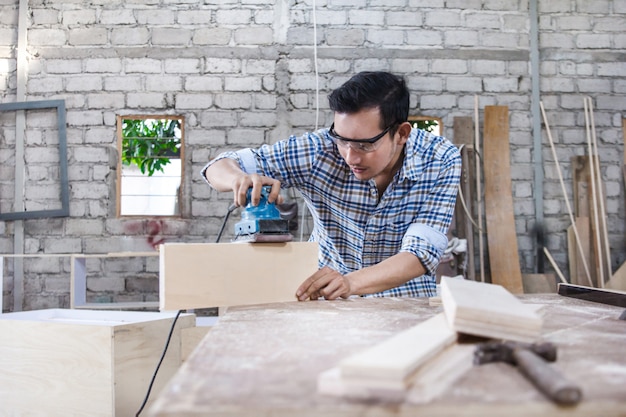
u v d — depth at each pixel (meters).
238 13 4.39
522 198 4.38
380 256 1.82
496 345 0.71
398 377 0.56
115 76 4.33
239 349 0.80
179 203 4.44
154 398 1.81
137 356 1.73
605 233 4.25
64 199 4.21
